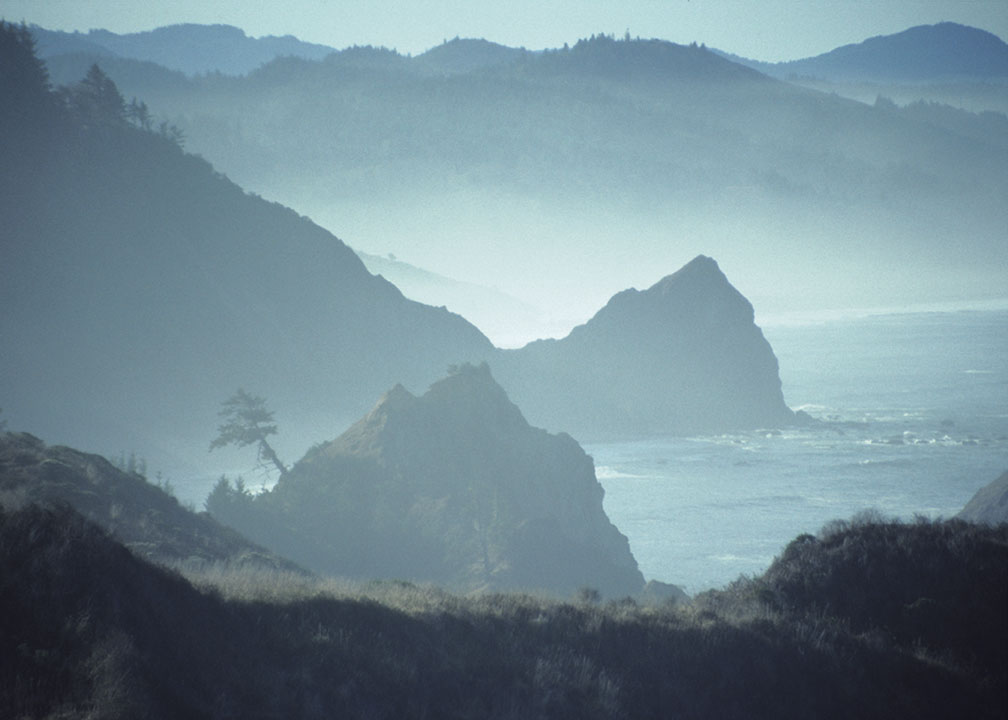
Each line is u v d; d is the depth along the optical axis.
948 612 26.73
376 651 20.95
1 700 15.43
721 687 23.00
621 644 23.91
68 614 17.77
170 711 16.53
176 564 32.44
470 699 20.66
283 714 18.14
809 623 26.09
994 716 23.45
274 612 21.58
